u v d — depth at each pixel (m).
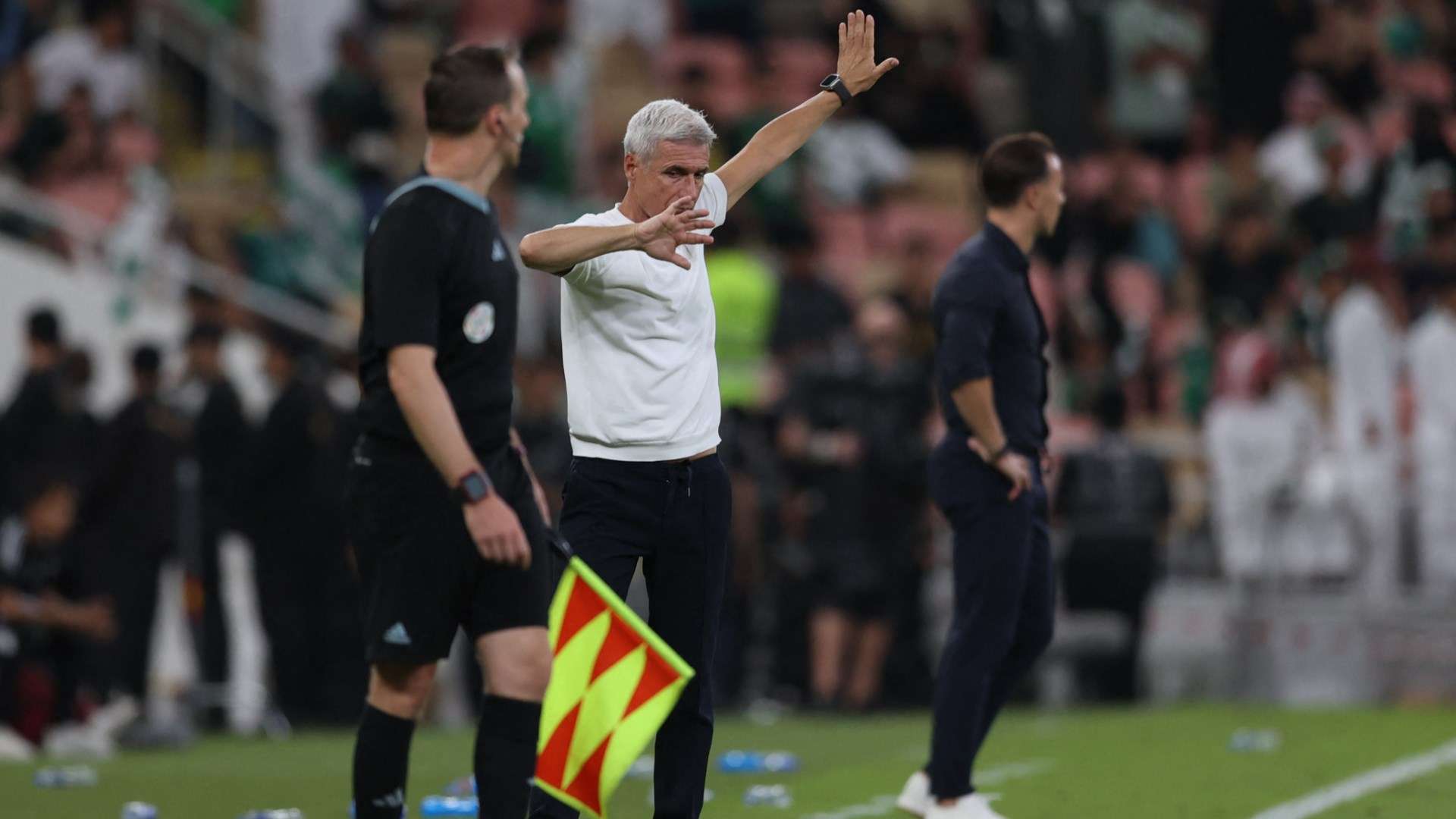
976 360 24.97
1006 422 25.55
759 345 52.84
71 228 54.91
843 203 71.25
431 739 41.91
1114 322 63.69
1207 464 58.69
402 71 74.50
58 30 63.97
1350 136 76.25
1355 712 45.38
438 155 19.06
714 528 21.05
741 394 52.41
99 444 44.34
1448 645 53.72
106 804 31.11
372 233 18.81
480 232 18.86
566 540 20.83
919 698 50.56
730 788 31.36
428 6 77.31
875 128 73.44
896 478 48.88
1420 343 56.28
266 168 62.94
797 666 49.94
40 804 31.05
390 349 18.30
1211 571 57.44
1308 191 73.44
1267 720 43.41
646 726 19.22
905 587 49.94
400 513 18.73
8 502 45.38
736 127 68.69
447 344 18.75
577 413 20.84
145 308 54.25
